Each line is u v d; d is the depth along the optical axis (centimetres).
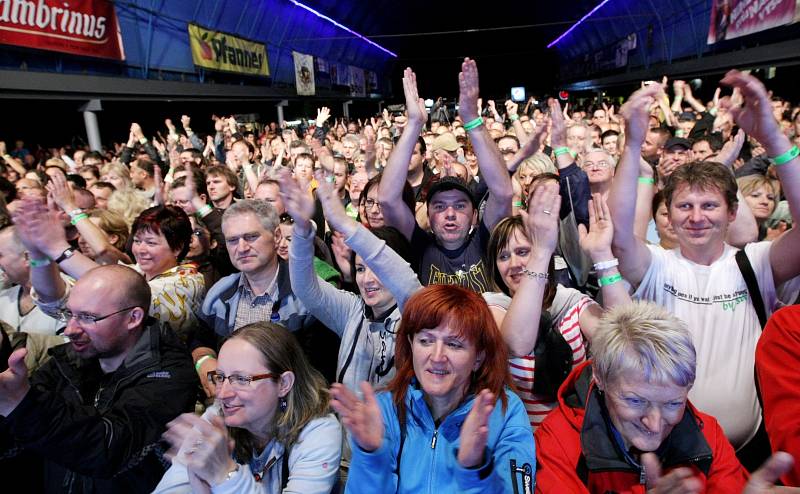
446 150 591
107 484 195
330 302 250
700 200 204
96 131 1198
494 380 165
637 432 149
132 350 205
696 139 553
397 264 221
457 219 291
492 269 246
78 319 198
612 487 154
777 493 121
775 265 202
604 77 3081
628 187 208
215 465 160
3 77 928
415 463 160
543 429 169
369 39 3684
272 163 895
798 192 194
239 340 183
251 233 263
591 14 3053
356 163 744
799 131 677
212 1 1733
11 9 924
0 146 804
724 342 204
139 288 209
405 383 168
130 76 1348
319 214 457
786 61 1167
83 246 358
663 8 2036
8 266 272
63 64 1093
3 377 145
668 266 217
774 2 1172
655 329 146
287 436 185
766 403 152
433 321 158
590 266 289
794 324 147
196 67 1662
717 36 1523
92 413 169
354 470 147
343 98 3388
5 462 207
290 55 2536
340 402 144
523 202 436
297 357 190
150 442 184
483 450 142
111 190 519
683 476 126
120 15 1283
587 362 173
